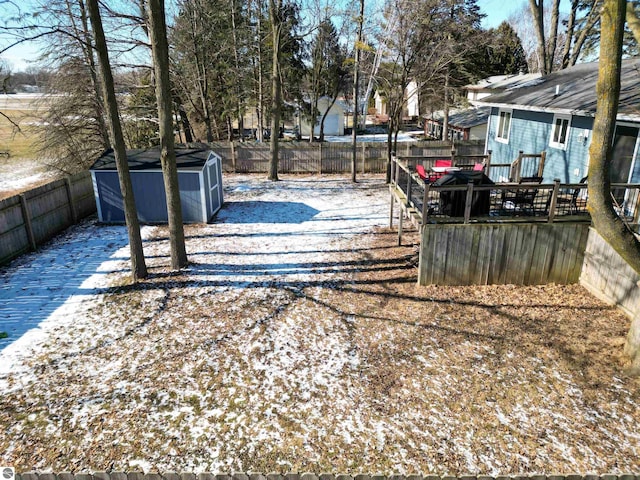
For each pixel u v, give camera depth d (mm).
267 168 22734
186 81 24688
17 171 26234
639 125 10031
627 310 7789
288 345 7211
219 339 7398
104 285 9477
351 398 5953
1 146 33219
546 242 8852
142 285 9445
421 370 6516
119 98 21141
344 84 38531
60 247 11828
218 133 30141
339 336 7457
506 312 8094
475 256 8969
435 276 9133
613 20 4980
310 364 6703
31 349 7129
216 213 15031
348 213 14898
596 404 5746
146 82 22328
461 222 8828
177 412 5719
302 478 3641
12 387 6199
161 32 8547
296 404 5852
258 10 23594
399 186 12180
